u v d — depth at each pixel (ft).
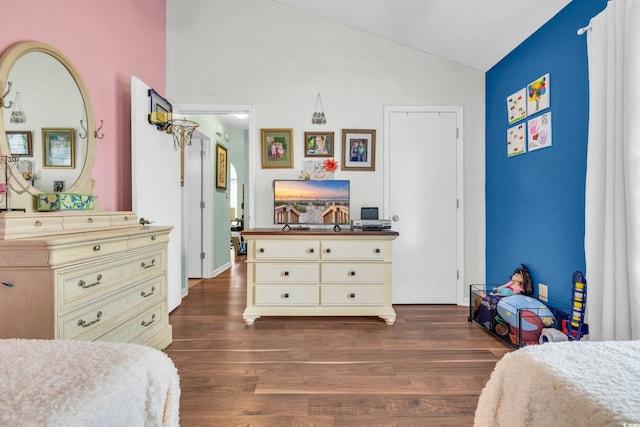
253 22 11.16
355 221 10.09
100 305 5.53
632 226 5.43
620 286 5.67
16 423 1.62
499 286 10.00
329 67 11.18
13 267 4.58
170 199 10.46
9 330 4.62
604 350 2.79
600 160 6.08
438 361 6.95
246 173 25.77
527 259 8.98
